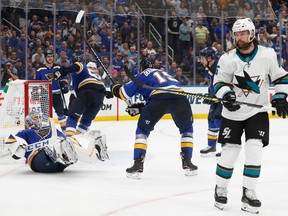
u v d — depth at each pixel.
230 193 6.13
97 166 7.97
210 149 9.03
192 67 18.02
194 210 5.31
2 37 15.42
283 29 18.61
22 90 8.74
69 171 7.57
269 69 5.16
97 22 16.84
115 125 15.20
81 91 9.70
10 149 7.14
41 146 7.31
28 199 5.83
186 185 6.63
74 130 9.69
